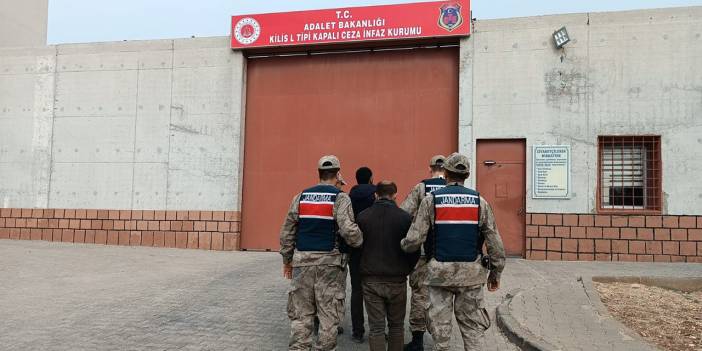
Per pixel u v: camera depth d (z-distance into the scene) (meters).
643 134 10.46
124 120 13.03
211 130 12.57
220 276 8.88
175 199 12.64
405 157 11.87
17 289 7.88
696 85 10.34
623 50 10.66
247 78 12.79
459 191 4.57
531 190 10.78
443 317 4.48
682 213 10.23
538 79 10.96
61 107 13.39
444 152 11.69
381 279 4.70
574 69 10.84
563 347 5.16
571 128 10.76
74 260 10.36
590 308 6.55
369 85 12.16
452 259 4.42
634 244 10.35
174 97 12.80
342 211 4.78
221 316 6.57
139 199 12.81
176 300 7.29
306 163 12.35
